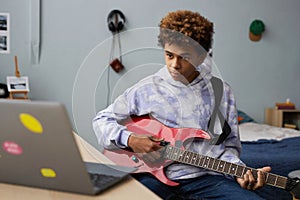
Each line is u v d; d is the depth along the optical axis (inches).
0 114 29.1
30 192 31.3
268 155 102.5
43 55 141.6
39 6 139.4
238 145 60.4
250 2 154.3
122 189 32.0
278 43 158.2
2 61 139.4
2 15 138.3
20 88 134.6
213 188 53.4
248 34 155.3
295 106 161.3
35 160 30.4
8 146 30.6
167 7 147.9
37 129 28.7
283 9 157.4
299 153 105.2
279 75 159.3
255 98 158.1
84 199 29.7
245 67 156.3
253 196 50.6
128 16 145.5
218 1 151.8
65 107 27.4
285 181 51.9
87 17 143.1
